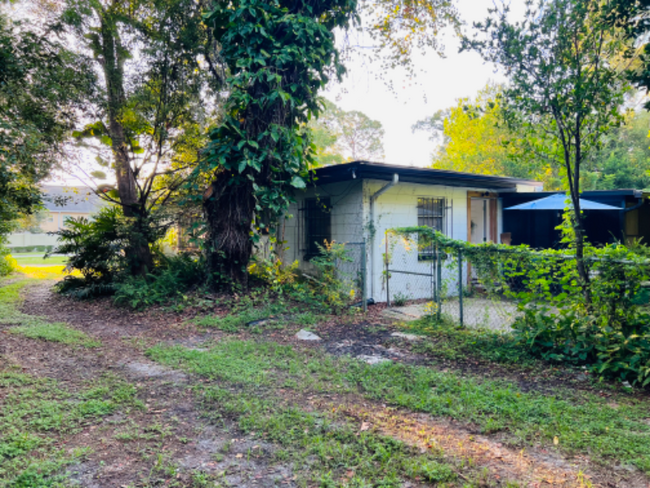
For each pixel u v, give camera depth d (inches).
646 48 164.4
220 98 401.4
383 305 329.4
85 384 158.9
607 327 164.6
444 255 262.8
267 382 157.8
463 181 374.6
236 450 108.7
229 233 315.9
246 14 282.8
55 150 330.3
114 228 403.5
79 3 306.2
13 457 103.5
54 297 406.6
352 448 107.0
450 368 173.9
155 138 395.2
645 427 116.6
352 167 307.1
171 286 332.2
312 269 378.3
